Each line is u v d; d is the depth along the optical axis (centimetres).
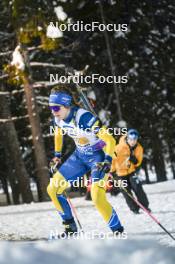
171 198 2395
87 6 4416
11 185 5591
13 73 3719
